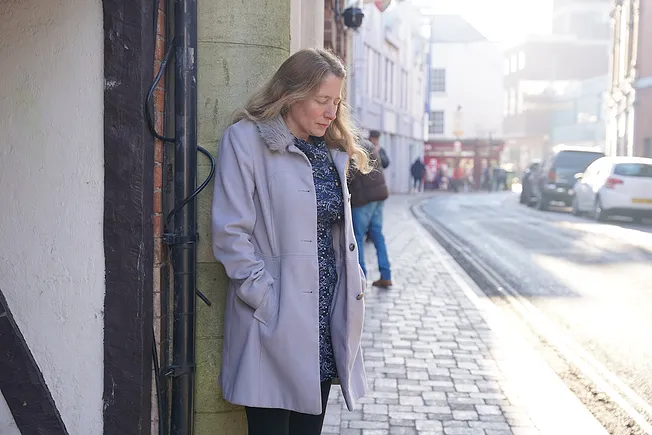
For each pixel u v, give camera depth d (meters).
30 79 2.63
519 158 73.56
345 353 2.63
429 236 15.06
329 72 2.53
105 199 2.63
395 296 7.97
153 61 2.69
